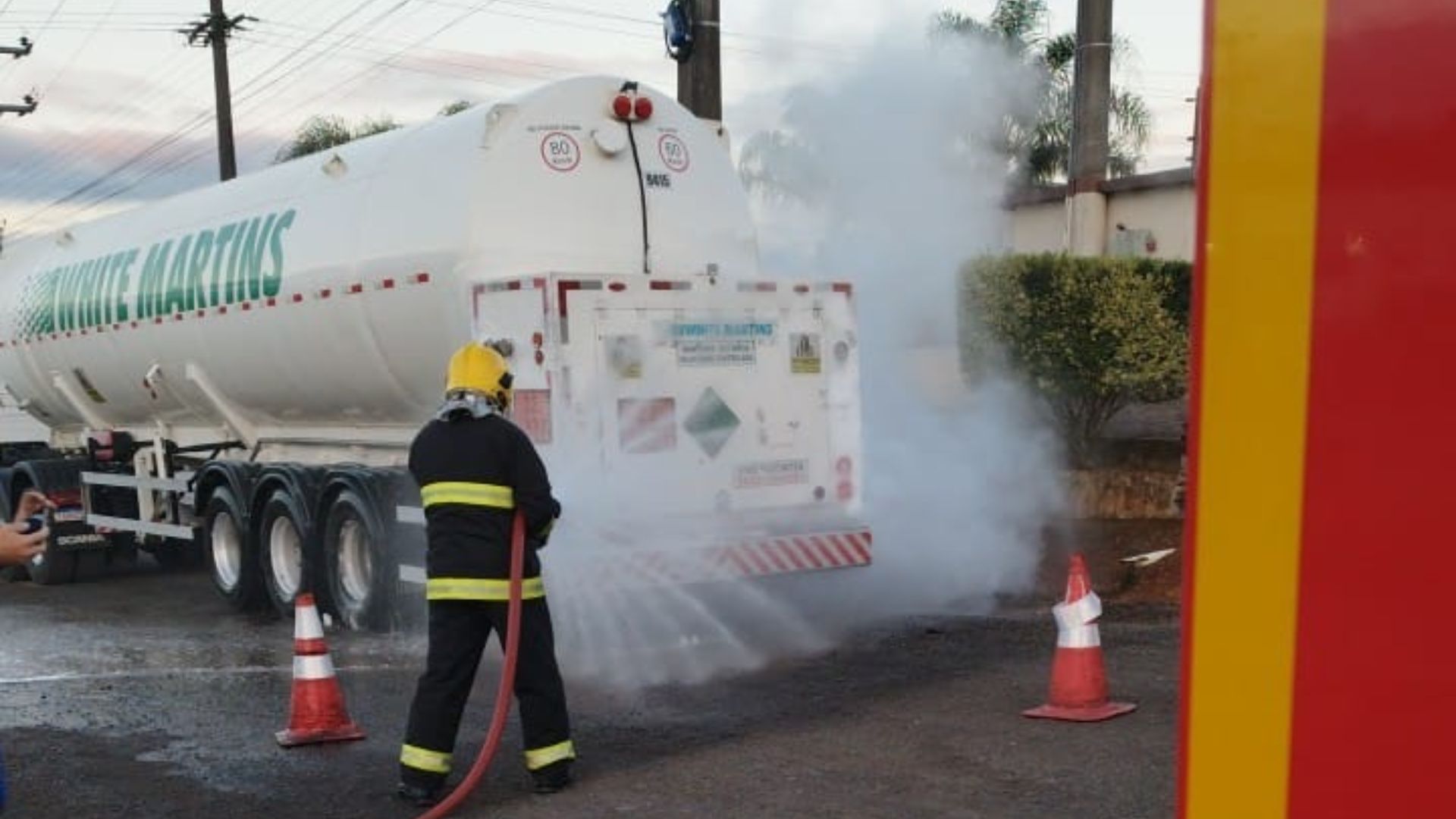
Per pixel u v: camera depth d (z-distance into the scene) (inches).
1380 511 46.6
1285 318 48.7
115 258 503.5
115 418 556.4
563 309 300.2
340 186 380.5
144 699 313.1
